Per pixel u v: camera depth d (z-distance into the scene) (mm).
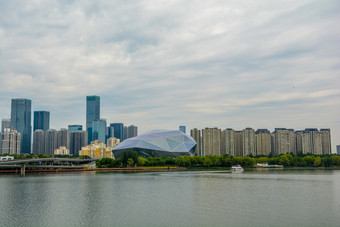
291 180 168875
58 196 113625
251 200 102688
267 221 74188
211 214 81812
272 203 96938
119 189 132875
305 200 102125
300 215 80188
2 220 76875
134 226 71188
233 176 197250
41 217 79688
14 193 121688
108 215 81500
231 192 121312
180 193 119500
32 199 106938
